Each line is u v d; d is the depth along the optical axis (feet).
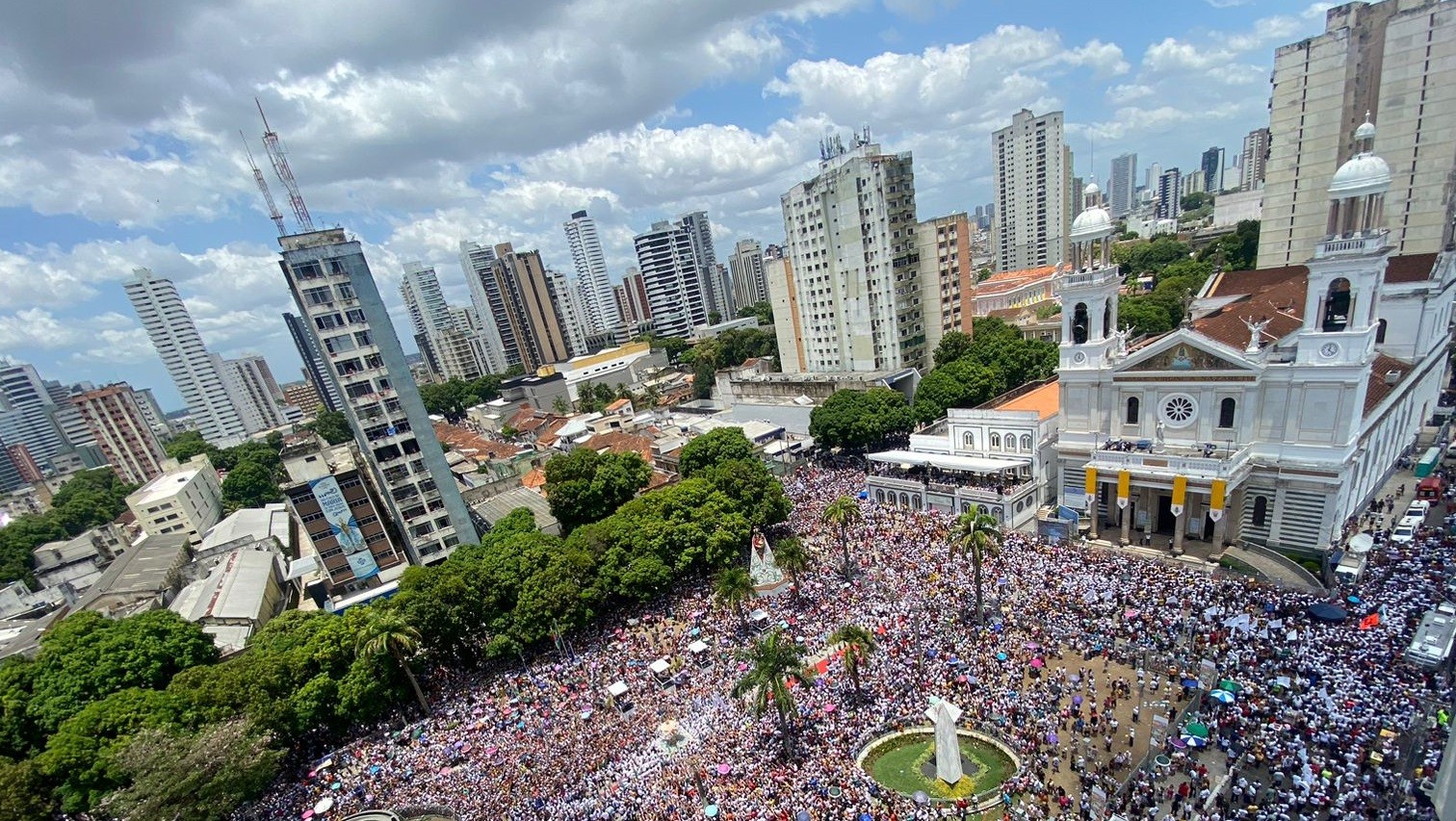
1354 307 185.26
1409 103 337.93
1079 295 235.40
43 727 179.01
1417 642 142.61
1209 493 205.98
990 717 153.99
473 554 252.42
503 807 152.66
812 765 147.33
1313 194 384.27
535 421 603.67
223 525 422.82
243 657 196.24
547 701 192.13
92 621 200.64
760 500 266.36
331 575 304.09
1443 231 338.95
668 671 195.52
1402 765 119.24
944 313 452.35
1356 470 207.72
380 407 285.64
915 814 129.39
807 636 198.80
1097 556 216.33
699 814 137.08
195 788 153.28
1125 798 126.11
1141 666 163.43
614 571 228.22
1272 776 124.47
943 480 283.59
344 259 274.16
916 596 208.03
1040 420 263.70
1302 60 371.56
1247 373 204.44
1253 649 156.87
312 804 167.53
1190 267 563.48
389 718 200.85
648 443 414.00
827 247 457.27
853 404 345.51
